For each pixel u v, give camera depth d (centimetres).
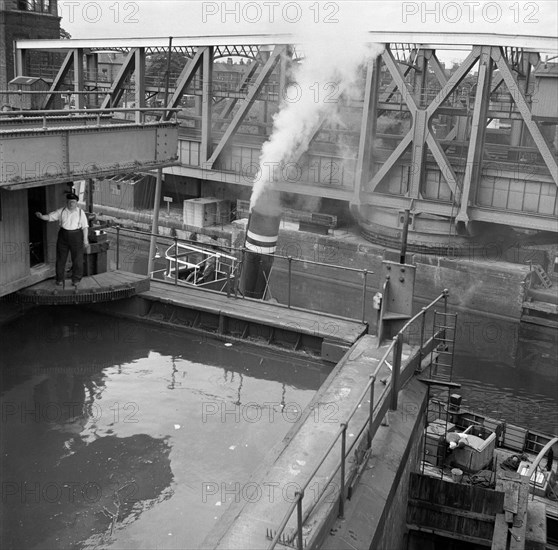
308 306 3891
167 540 683
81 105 5394
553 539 1627
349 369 1001
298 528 579
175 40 4722
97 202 5466
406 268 1084
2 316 1236
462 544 1032
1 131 974
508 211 3753
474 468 1627
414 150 3966
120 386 1011
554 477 1897
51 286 1197
